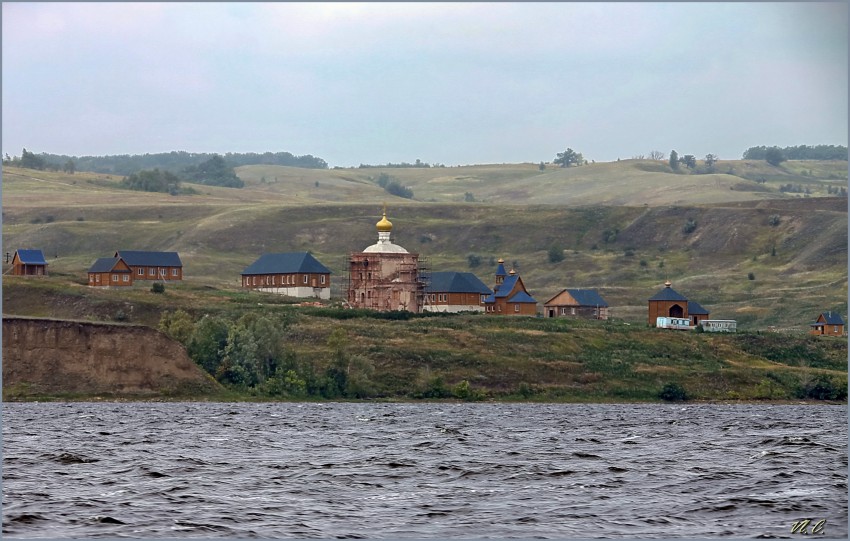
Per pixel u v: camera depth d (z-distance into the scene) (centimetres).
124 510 16312
